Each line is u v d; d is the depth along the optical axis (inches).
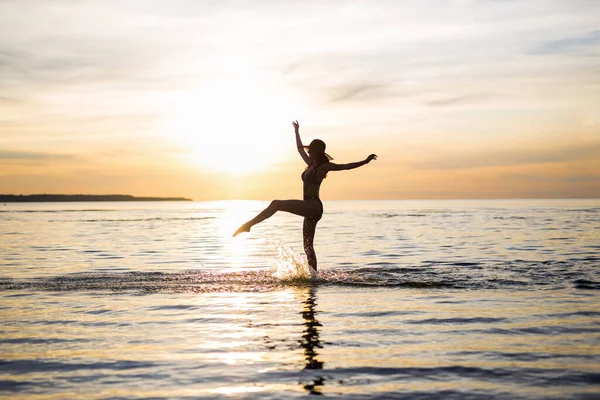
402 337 209.8
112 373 167.5
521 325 227.5
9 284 351.6
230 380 160.2
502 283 343.6
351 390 151.2
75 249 668.1
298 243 772.0
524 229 1035.3
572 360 177.3
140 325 232.4
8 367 174.1
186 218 2135.8
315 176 366.0
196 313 256.5
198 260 528.7
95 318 246.4
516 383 155.7
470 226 1187.3
